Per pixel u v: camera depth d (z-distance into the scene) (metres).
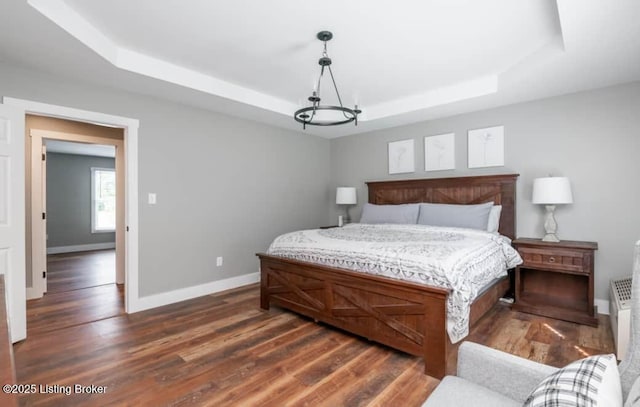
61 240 7.27
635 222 3.05
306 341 2.63
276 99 4.04
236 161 4.29
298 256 3.07
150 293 3.48
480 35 2.48
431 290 2.12
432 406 1.11
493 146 3.87
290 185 5.02
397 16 2.22
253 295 3.93
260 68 3.11
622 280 2.91
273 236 4.77
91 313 3.30
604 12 1.90
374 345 2.56
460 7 2.12
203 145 3.93
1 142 2.50
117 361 2.31
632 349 0.94
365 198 5.20
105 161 7.95
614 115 3.13
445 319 2.08
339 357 2.37
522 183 3.68
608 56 2.49
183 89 3.23
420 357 2.38
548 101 3.49
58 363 2.28
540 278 3.56
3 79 2.60
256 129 4.53
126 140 3.34
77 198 7.51
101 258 6.54
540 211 3.57
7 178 2.54
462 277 2.19
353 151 5.35
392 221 4.25
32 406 1.81
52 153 7.17
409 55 2.82
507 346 2.51
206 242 3.98
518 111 3.69
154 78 2.93
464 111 4.00
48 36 2.19
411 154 4.61
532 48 2.70
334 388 2.00
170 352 2.45
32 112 2.75
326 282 2.80
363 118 4.44
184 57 2.88
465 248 2.57
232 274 4.27
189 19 2.27
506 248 3.14
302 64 3.02
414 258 2.34
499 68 3.12
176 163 3.69
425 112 4.04
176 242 3.70
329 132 5.20
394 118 4.32
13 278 2.57
